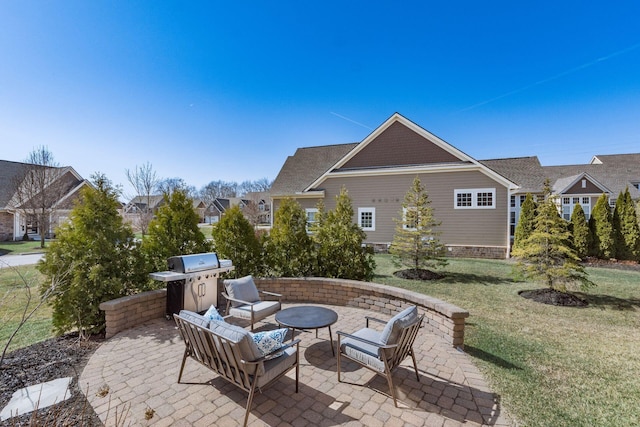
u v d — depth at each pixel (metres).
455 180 14.05
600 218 12.12
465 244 13.88
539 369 3.64
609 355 4.05
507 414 2.76
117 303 4.57
